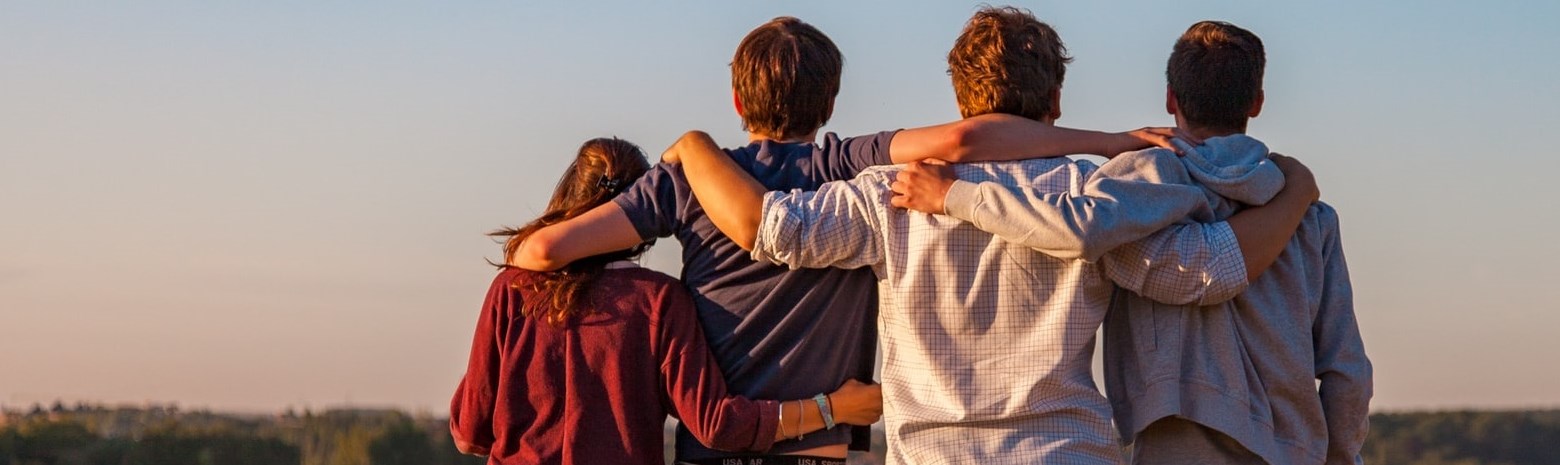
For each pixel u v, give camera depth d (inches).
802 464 124.7
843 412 123.6
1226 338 119.1
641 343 125.2
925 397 118.2
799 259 119.6
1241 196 118.2
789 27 127.6
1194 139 121.7
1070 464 114.7
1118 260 116.1
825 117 128.7
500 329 129.1
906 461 118.8
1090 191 112.3
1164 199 113.2
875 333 127.8
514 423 127.0
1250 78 124.3
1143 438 122.6
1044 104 122.3
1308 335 122.3
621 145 134.6
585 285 126.0
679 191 126.2
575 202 133.0
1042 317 115.7
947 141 117.7
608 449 124.0
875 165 122.1
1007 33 121.3
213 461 1547.7
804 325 124.6
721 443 122.6
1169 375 118.6
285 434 1614.2
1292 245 123.0
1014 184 117.0
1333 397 125.0
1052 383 115.0
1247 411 118.6
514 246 130.3
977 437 116.9
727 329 126.0
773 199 119.3
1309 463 122.3
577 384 125.0
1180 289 115.3
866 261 120.2
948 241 116.2
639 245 130.8
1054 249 110.7
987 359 116.6
